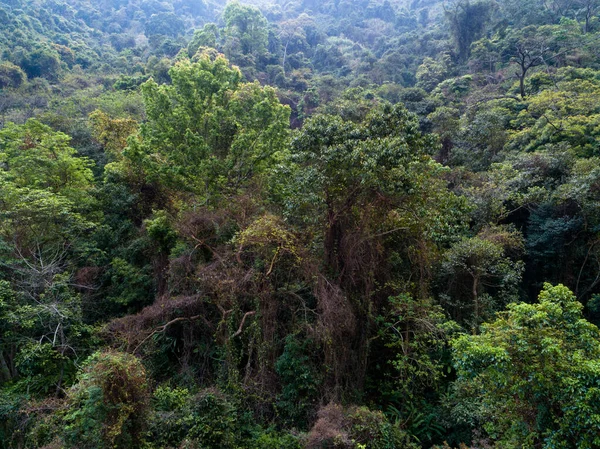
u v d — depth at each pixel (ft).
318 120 39.42
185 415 31.53
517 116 83.05
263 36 170.09
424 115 95.96
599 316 47.24
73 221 48.42
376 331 39.78
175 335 42.93
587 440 19.15
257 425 33.83
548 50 111.55
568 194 49.98
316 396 34.99
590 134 64.69
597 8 133.59
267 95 58.29
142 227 53.52
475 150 75.92
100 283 49.75
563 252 52.24
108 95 110.01
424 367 36.73
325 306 35.63
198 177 53.01
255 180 53.31
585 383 19.48
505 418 23.53
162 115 52.70
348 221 40.29
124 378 27.99
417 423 34.78
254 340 37.60
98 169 72.18
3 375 40.60
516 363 21.83
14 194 43.73
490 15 148.36
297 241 38.99
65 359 39.78
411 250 41.34
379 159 34.63
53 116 80.12
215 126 53.88
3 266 40.57
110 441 26.30
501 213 56.34
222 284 38.78
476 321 42.78
